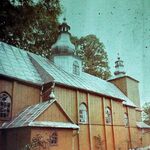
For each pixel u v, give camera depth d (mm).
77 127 14195
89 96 20156
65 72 20844
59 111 13891
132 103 29000
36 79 16047
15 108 13812
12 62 15883
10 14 13422
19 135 12008
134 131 27688
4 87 13570
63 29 23703
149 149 24688
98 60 32031
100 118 20828
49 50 26531
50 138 12422
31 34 24734
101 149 19641
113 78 32531
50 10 22281
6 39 21250
